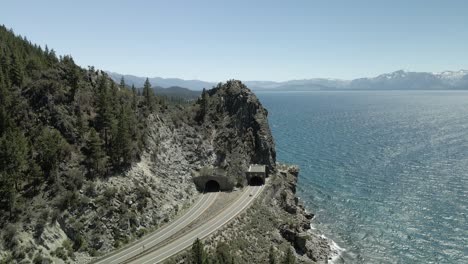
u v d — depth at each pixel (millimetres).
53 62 140500
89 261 90625
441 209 146375
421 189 167750
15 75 116250
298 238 121375
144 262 90188
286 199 147125
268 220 125000
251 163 160625
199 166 149875
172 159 140500
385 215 143625
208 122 170750
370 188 171125
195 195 137000
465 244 121312
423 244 122625
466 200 154000
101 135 117750
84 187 101688
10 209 87062
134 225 105000
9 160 92125
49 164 100000
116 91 140875
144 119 140500
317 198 162250
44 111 111062
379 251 120312
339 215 145875
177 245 98875
